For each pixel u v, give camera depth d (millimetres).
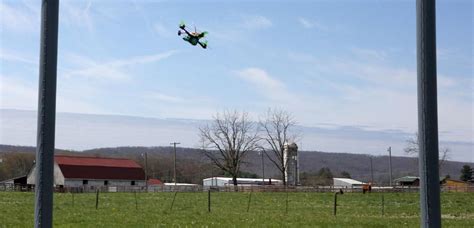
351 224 29375
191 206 48469
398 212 42812
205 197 67375
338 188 85438
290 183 117062
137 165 128625
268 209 45719
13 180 121688
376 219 33625
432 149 5180
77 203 49719
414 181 124500
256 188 89438
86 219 31219
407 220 32875
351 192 80688
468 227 28391
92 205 46969
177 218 32781
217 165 114562
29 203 49875
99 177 120875
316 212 41719
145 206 46906
